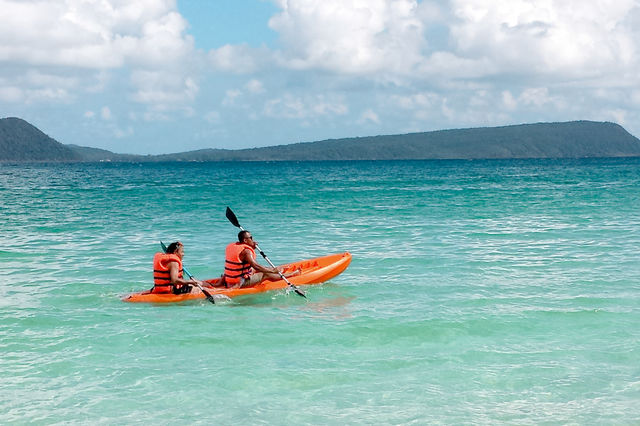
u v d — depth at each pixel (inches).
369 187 1782.7
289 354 281.1
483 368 259.9
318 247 598.5
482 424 209.3
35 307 369.1
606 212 896.9
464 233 681.6
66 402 228.7
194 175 3548.2
